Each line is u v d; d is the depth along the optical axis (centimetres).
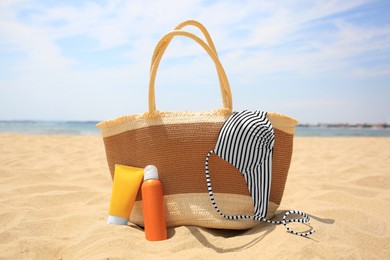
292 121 182
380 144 704
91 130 1919
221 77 175
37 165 384
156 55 179
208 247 154
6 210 209
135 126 179
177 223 174
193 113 175
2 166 367
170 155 174
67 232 182
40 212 210
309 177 320
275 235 153
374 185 287
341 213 200
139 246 153
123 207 178
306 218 165
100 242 153
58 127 2384
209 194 166
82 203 241
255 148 168
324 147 634
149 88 175
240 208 173
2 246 158
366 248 154
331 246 142
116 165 183
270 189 178
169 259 140
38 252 154
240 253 144
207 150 172
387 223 190
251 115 171
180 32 170
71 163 405
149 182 165
